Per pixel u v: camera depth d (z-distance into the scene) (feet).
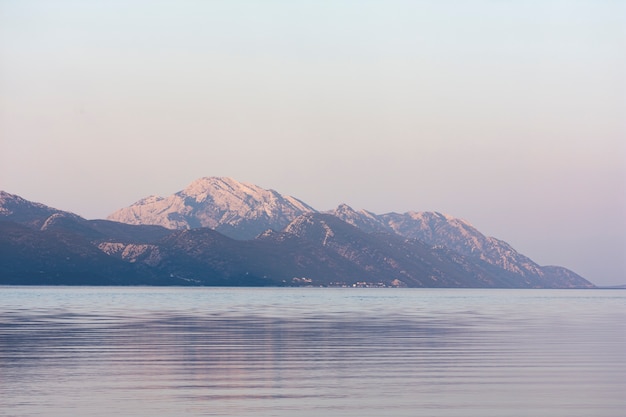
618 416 147.95
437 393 171.12
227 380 189.78
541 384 183.11
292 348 267.18
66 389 175.52
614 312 595.88
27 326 377.09
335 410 152.97
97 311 556.92
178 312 553.64
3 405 156.25
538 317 500.33
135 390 174.50
